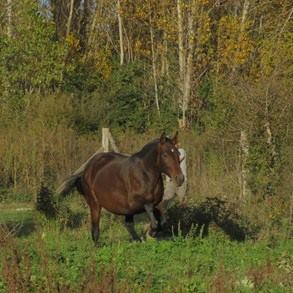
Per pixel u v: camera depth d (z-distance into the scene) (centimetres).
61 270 1180
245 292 1105
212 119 2575
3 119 3030
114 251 1413
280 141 1989
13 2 3597
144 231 1736
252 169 1961
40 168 2622
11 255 1175
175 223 1722
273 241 1645
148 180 1558
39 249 1257
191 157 2338
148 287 1066
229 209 1780
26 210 2267
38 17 3600
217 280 1079
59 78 3625
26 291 982
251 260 1395
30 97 3356
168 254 1436
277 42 3744
